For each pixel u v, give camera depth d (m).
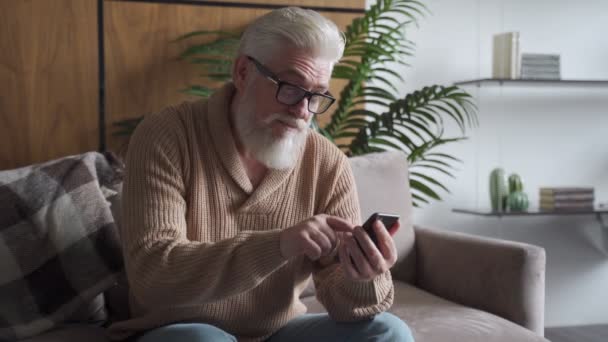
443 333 1.44
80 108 2.39
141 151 1.18
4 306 1.33
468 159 2.92
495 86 2.94
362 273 1.05
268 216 1.27
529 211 2.71
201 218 1.21
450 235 1.94
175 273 1.05
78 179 1.50
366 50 2.38
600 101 3.04
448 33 2.87
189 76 2.49
